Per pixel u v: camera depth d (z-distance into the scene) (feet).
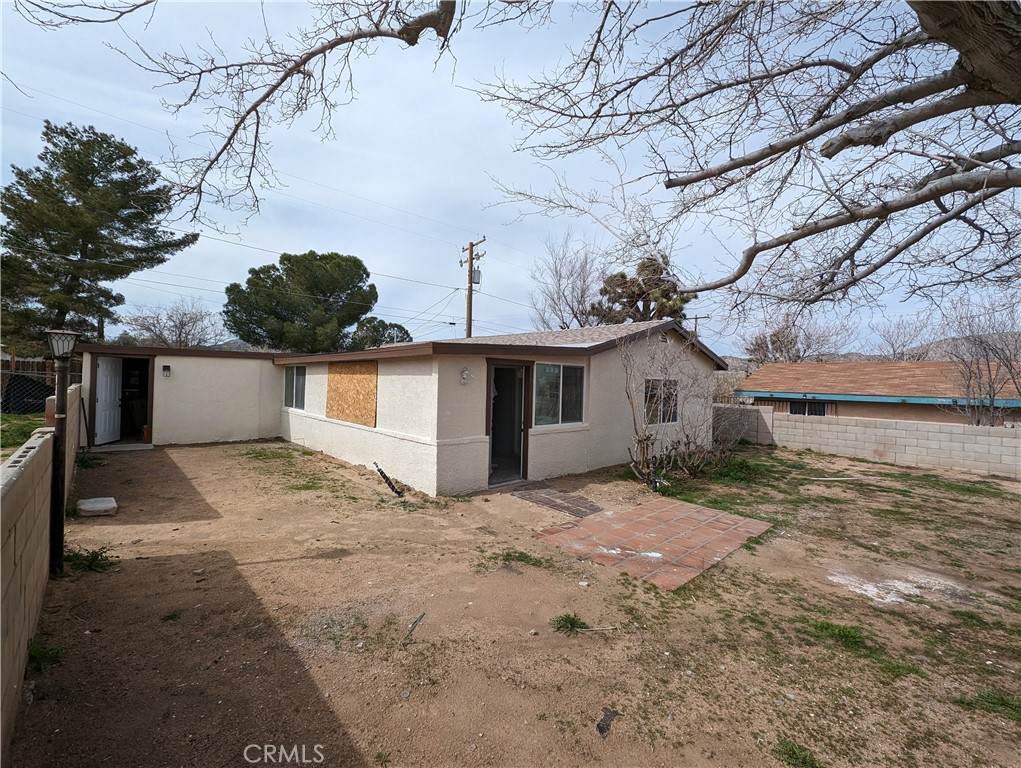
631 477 29.78
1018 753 8.16
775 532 19.99
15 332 55.26
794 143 10.46
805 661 10.77
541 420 28.66
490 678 9.75
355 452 30.76
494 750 7.89
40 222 50.21
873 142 9.43
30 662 9.29
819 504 24.58
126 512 20.07
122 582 13.29
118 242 49.42
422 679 9.63
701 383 38.52
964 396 39.42
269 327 73.05
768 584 14.93
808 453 40.70
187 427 38.14
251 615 11.78
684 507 23.40
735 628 12.14
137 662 9.73
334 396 33.81
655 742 8.20
